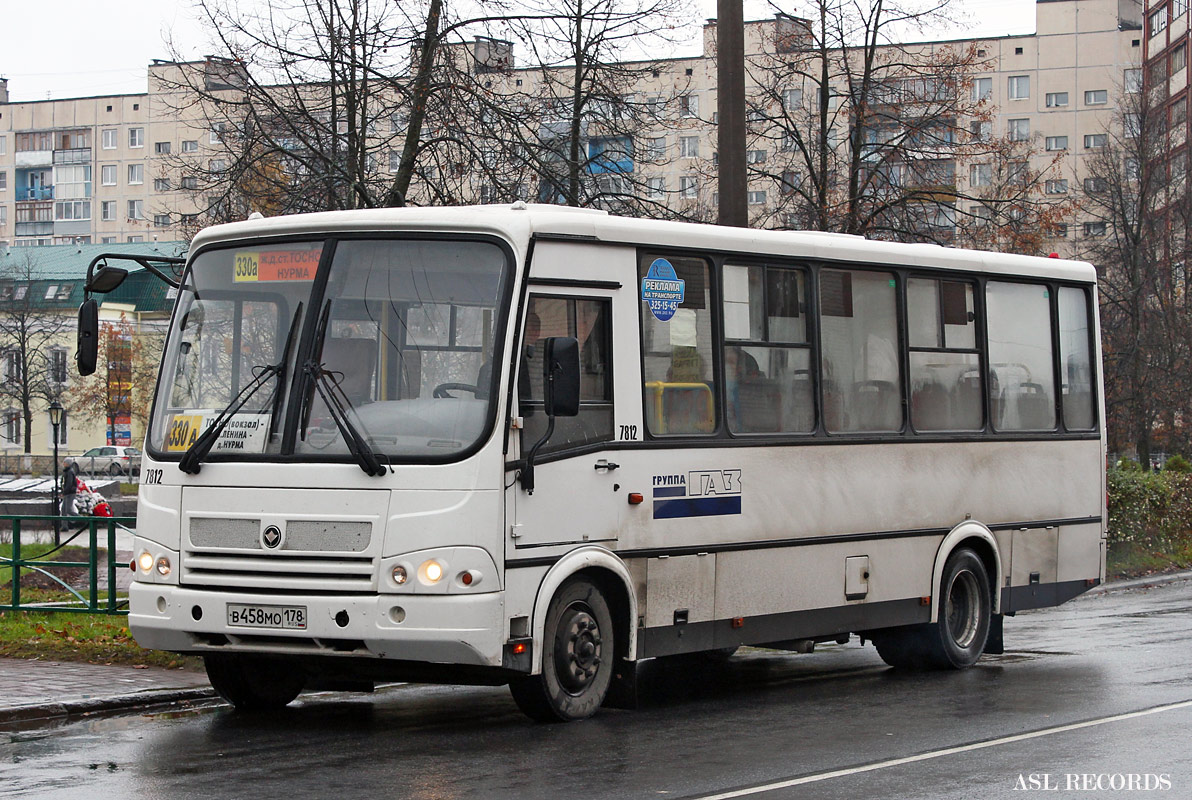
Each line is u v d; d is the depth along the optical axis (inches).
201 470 378.6
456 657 357.1
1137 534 1045.2
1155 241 1437.0
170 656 507.5
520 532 371.9
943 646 518.6
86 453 2967.5
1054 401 575.5
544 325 385.4
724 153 602.5
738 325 448.8
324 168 832.3
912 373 512.7
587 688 399.9
